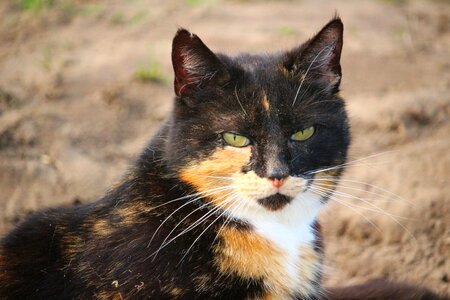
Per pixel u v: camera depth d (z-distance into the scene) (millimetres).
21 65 8141
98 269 4047
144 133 7164
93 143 6973
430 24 10023
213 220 4137
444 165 6609
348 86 7891
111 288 3994
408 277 5770
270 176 4066
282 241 4273
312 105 4281
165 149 4250
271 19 9305
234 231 4156
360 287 5148
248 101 4172
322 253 4602
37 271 4219
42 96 7508
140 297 3951
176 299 3959
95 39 8805
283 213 4293
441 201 6168
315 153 4281
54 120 7152
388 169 6621
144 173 4262
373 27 9469
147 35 8859
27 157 6652
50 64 8086
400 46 8938
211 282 4012
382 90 7844
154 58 8203
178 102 4270
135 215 4133
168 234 4051
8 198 6277
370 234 6102
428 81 8078
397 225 6055
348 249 6039
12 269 4262
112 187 4418
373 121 7250
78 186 6441
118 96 7570
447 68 8453
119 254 4020
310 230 4496
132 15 9383
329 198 4523
